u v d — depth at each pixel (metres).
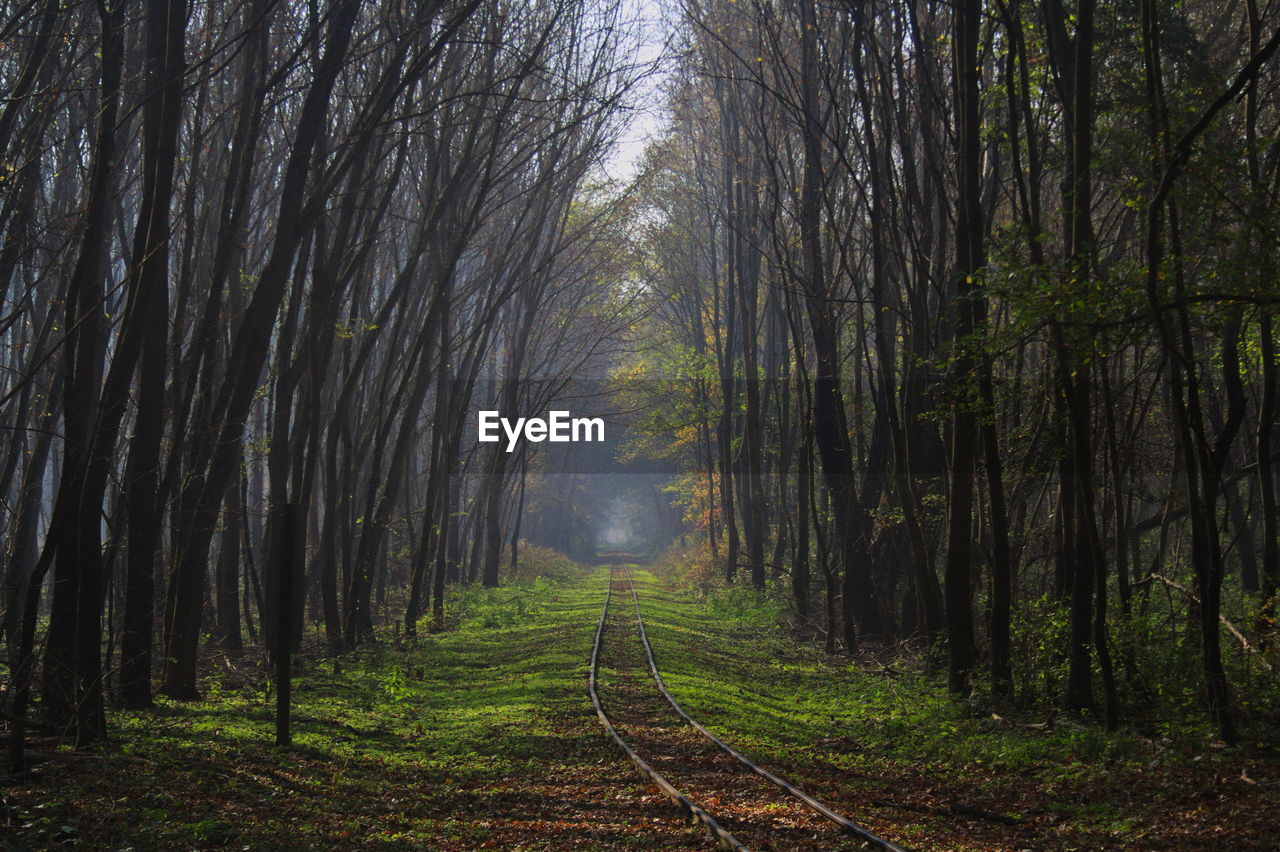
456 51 22.83
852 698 18.08
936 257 20.81
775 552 37.53
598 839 8.85
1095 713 13.78
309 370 20.03
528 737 13.75
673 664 21.00
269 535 21.59
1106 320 11.34
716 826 8.49
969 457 16.22
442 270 28.22
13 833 7.60
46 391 20.91
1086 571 13.86
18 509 20.16
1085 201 12.70
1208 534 12.06
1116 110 14.16
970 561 16.83
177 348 17.17
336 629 23.52
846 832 8.68
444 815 10.05
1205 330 12.54
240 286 22.06
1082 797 10.54
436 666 22.61
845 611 23.84
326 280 19.44
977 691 15.77
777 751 12.91
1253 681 13.23
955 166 17.33
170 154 11.97
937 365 15.08
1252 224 10.84
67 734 11.24
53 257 15.84
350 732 14.17
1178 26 14.62
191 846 7.99
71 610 11.52
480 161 24.12
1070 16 14.93
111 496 17.83
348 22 15.50
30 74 13.12
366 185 22.34
